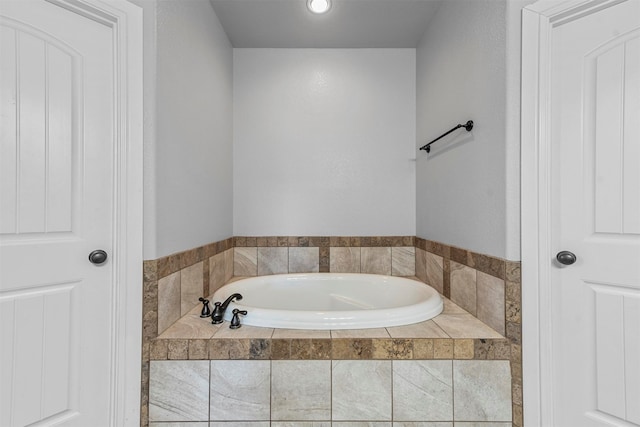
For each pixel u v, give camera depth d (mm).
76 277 1055
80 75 1059
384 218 2156
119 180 1104
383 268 2148
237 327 1227
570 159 1085
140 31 1127
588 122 1061
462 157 1457
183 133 1361
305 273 2049
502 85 1141
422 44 2012
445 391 1110
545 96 1100
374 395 1106
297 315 1227
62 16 1022
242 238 2143
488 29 1230
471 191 1374
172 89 1259
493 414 1111
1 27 932
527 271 1108
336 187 2160
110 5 1070
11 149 950
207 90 1636
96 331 1088
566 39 1083
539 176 1104
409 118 2158
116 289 1103
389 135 2158
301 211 2158
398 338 1123
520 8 1109
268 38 2029
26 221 974
